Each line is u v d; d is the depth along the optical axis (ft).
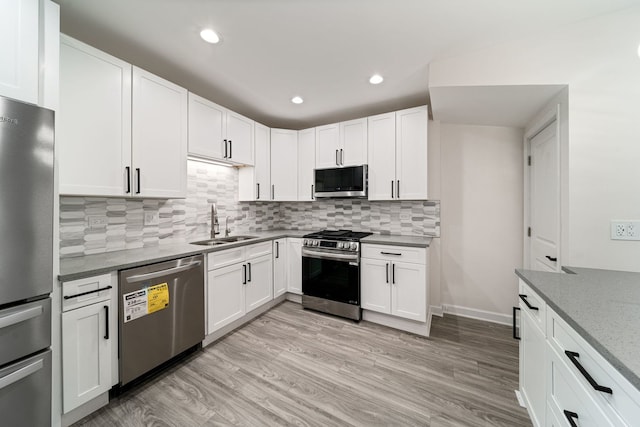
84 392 4.44
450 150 9.07
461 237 9.01
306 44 5.78
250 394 5.16
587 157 4.93
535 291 3.76
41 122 3.72
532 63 5.37
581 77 5.00
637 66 4.66
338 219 11.29
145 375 5.64
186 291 6.26
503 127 8.47
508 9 4.65
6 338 3.47
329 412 4.71
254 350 6.79
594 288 3.63
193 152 7.35
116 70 5.57
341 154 9.96
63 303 4.21
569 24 5.05
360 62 6.49
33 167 3.64
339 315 8.94
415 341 7.30
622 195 4.75
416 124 8.54
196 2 4.56
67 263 5.03
